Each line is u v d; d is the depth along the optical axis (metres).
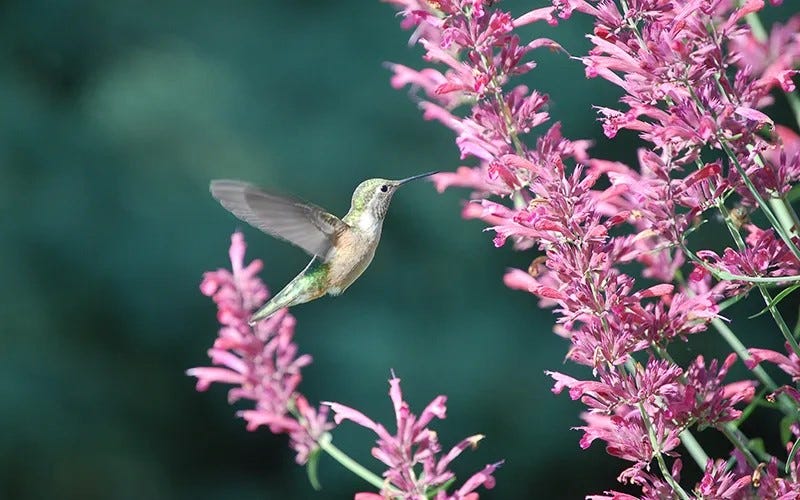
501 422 13.82
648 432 4.10
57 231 14.71
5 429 13.73
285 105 15.52
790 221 4.32
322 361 14.07
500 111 4.56
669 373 4.07
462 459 13.73
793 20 4.19
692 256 4.17
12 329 14.11
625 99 4.16
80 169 15.08
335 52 15.80
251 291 5.92
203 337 14.68
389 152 15.12
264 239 14.72
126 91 15.55
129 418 14.40
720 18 4.35
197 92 15.54
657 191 4.23
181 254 14.76
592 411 4.18
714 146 4.05
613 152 13.77
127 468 14.15
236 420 14.59
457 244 14.68
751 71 4.12
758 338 12.57
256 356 5.79
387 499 4.78
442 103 5.76
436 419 13.81
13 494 13.62
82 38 16.09
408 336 14.23
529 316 14.28
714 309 4.12
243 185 5.81
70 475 13.83
